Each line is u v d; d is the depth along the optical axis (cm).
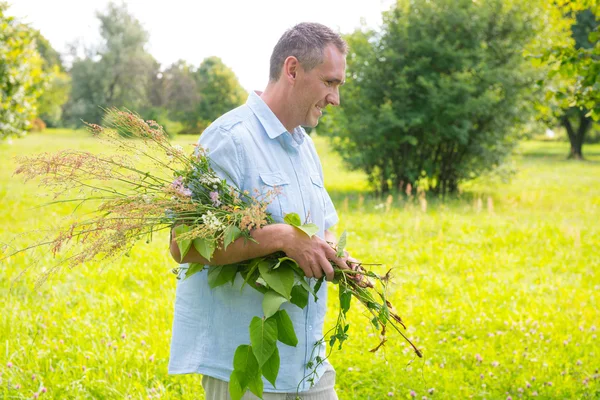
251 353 226
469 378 442
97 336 480
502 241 950
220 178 235
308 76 239
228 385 240
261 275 228
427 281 707
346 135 1515
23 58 1228
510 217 1187
